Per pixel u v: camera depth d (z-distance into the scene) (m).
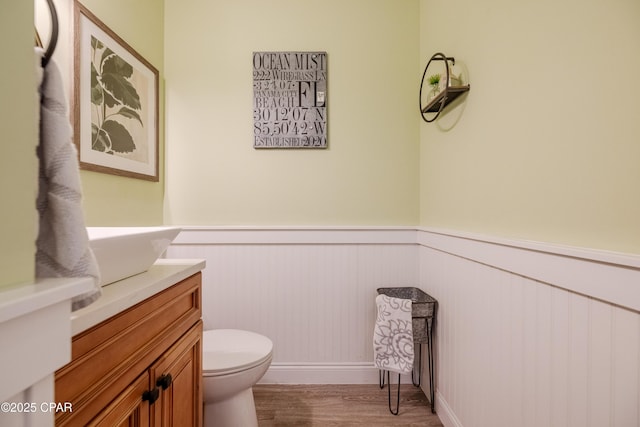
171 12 1.85
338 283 1.88
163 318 0.78
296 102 1.86
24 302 0.33
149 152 1.68
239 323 1.87
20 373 0.34
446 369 1.48
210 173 1.86
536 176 0.92
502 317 1.05
